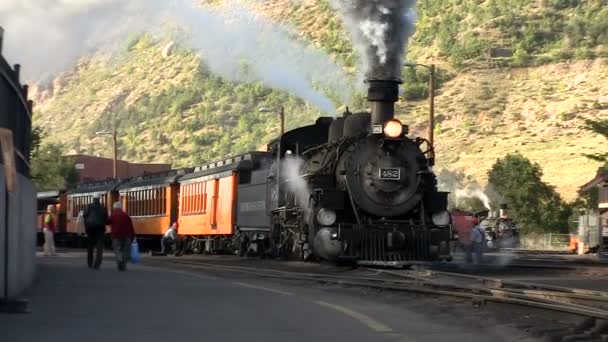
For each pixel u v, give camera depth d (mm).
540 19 169875
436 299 15422
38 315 12969
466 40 161750
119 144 143625
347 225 23828
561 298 15352
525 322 12250
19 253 15703
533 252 45469
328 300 15453
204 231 38031
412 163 24625
